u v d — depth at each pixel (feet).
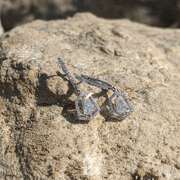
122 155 0.32
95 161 0.32
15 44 0.41
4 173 0.32
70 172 0.31
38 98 0.35
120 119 0.34
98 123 0.34
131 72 0.38
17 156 0.33
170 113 0.35
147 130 0.33
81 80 0.34
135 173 0.32
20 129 0.34
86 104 0.33
